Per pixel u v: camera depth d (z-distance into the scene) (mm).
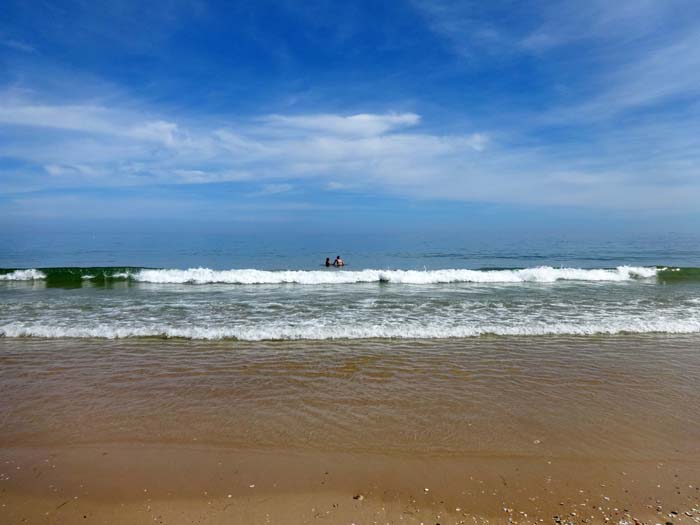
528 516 3529
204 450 4570
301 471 4180
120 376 6676
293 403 5727
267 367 7090
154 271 18359
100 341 8562
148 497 3768
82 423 5164
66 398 5863
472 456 4453
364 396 5949
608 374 6812
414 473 4152
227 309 11758
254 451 4555
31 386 6270
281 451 4551
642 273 19453
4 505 3631
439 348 8164
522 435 4887
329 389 6191
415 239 58000
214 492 3846
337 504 3684
